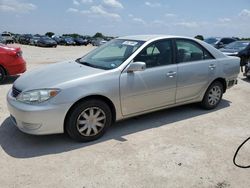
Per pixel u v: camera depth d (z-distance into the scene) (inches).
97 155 142.9
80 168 130.3
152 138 165.3
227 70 221.1
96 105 155.3
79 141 156.3
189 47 199.9
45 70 172.6
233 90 296.0
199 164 136.4
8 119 189.8
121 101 164.6
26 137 162.1
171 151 149.2
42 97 142.5
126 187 116.7
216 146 156.6
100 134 161.6
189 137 168.1
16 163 133.6
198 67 200.4
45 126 143.9
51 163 134.2
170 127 183.0
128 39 193.5
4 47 311.7
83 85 149.1
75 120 150.0
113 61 173.0
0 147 149.4
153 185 118.5
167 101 188.9
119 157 141.4
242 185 120.3
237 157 144.2
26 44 1770.4
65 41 1846.7
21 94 147.3
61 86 144.6
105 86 155.6
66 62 192.7
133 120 193.6
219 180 123.4
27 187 115.3
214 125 188.9
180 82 190.7
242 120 199.8
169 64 185.8
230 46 519.2
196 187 118.0
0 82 309.6
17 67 313.9
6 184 116.9
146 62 174.6
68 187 116.0
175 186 118.3
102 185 117.7
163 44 185.5
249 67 352.5
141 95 172.2
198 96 208.2
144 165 134.2
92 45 1892.2
